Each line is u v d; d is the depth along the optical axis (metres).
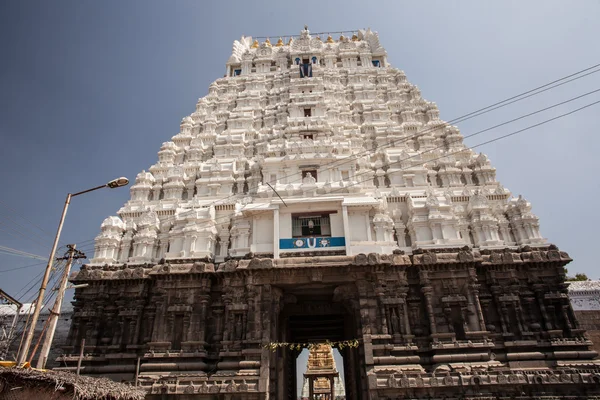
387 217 29.58
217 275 27.33
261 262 26.14
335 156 33.53
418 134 38.44
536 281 26.56
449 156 35.66
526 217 29.47
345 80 47.62
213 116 44.16
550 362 24.03
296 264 25.95
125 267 29.64
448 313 25.12
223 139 40.06
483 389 21.50
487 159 35.12
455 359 23.67
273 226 28.98
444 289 26.02
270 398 23.89
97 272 28.69
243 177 36.12
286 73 48.62
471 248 27.98
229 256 29.05
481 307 26.25
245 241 29.62
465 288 25.89
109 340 27.33
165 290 27.33
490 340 24.31
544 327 25.50
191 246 29.59
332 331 38.72
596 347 32.41
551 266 26.75
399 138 37.97
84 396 15.82
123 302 28.08
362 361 24.28
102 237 31.28
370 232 28.62
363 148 38.53
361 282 25.89
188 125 43.09
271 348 24.66
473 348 23.95
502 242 28.84
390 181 34.22
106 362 26.48
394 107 43.25
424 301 25.88
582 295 36.75
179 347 25.75
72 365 26.61
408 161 34.66
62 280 22.03
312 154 33.84
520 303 26.09
